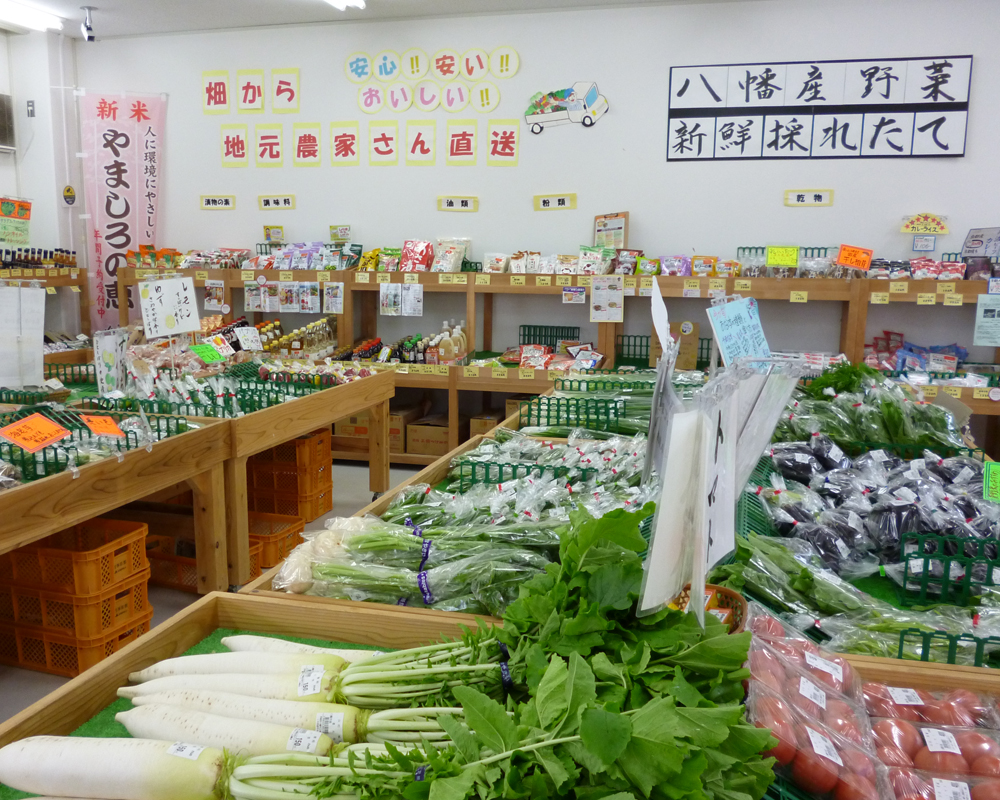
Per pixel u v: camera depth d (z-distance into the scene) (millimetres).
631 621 1071
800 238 5027
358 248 5527
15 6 5211
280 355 5160
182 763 1020
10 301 3455
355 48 5492
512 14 5207
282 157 5766
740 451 1344
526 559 1646
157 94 5898
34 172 6027
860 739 1068
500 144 5379
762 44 4871
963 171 4738
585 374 3947
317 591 1664
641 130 5148
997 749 1089
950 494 2141
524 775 824
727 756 859
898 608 1649
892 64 4723
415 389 5906
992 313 4309
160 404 3193
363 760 995
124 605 2674
